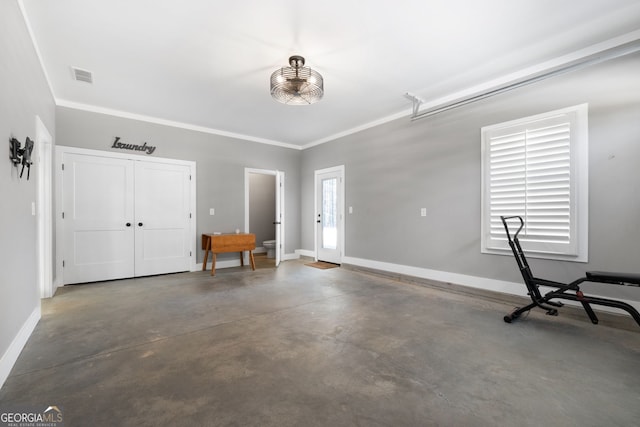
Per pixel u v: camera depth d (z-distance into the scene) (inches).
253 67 127.2
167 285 167.0
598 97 111.0
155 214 193.6
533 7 91.0
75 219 166.6
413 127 175.5
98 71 129.9
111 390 67.4
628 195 105.3
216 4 89.3
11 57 79.9
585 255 113.7
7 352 74.1
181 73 132.1
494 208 139.3
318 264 237.0
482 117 144.1
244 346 90.0
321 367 77.8
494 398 65.1
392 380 72.0
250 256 212.8
